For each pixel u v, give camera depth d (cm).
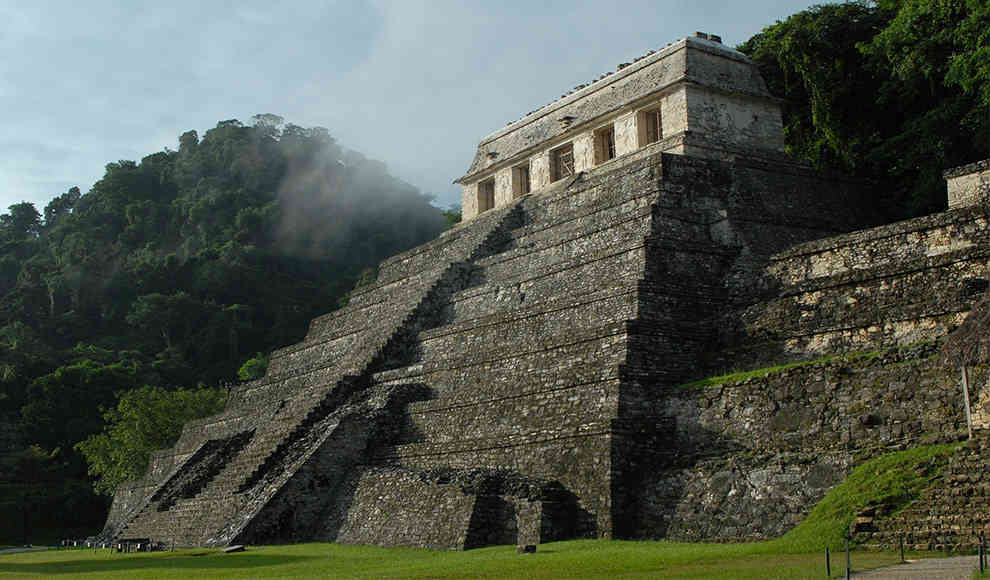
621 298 3147
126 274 13275
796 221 3675
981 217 2727
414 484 2997
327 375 4612
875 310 2697
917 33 3872
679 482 2556
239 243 13675
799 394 2491
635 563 1966
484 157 5122
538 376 3169
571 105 4666
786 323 2895
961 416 2159
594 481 2666
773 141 4222
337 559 2564
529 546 2394
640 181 3794
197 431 5138
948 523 1864
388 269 5241
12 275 14400
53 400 8894
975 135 3728
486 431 3173
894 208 4066
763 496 2350
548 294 3650
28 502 7394
